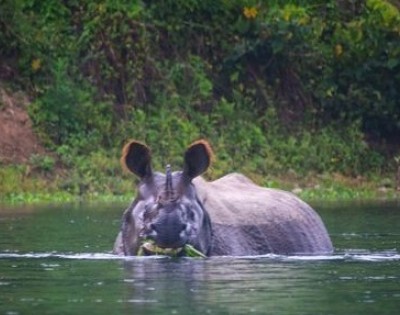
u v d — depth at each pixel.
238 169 82.81
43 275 33.03
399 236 47.62
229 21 92.12
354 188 84.50
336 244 43.94
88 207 65.12
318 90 92.06
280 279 32.00
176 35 90.06
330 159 87.50
